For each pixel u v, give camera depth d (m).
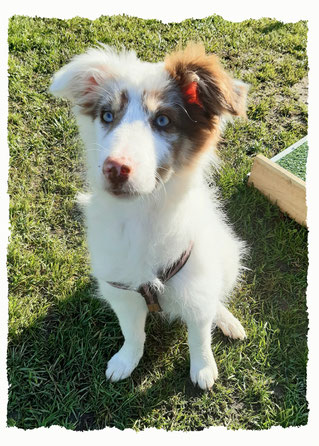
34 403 0.57
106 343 0.63
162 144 0.41
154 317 0.65
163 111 0.41
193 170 0.44
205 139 0.44
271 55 1.00
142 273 0.48
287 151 0.80
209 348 0.58
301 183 0.70
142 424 0.56
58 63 0.94
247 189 0.78
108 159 0.37
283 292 0.68
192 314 0.53
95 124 0.44
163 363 0.61
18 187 0.78
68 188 0.78
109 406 0.57
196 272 0.50
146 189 0.38
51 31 0.99
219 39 1.02
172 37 1.00
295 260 0.71
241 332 0.63
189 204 0.46
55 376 0.59
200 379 0.58
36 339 0.62
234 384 0.60
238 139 0.85
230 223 0.75
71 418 0.56
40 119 0.86
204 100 0.42
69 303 0.65
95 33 0.99
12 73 0.91
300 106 0.91
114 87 0.41
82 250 0.71
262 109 0.90
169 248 0.47
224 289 0.62
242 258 0.71
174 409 0.57
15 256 0.69
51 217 0.75
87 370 0.60
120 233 0.46
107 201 0.44
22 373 0.59
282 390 0.59
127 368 0.59
